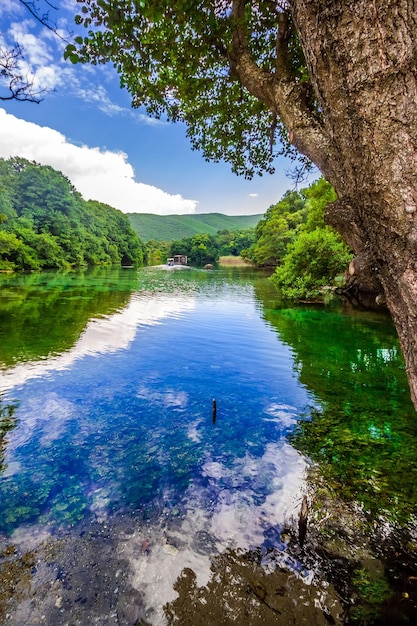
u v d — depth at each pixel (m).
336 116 1.58
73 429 4.43
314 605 2.10
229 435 4.36
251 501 3.10
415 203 1.33
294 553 2.52
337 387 6.11
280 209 51.16
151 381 6.27
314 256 17.25
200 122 6.20
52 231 54.53
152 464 3.69
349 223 1.92
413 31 1.26
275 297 19.70
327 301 17.36
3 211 52.81
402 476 3.47
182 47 4.29
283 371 6.96
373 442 4.19
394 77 1.32
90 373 6.57
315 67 1.64
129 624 1.99
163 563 2.42
